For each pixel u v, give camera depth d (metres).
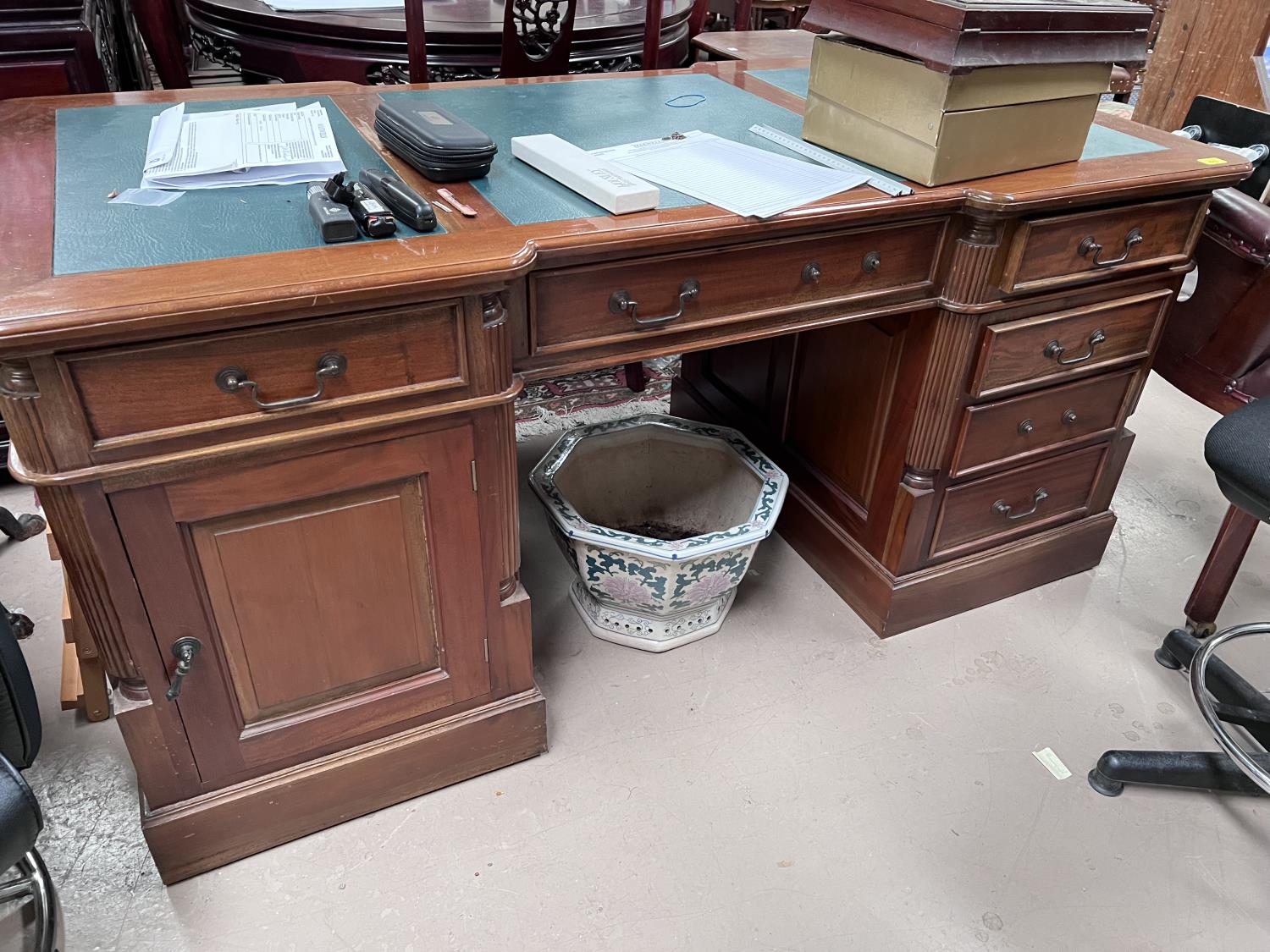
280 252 0.93
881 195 1.19
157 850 1.15
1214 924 1.21
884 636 1.65
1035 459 1.59
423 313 0.95
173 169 1.10
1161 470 2.19
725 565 1.49
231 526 1.01
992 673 1.59
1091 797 1.38
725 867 1.25
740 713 1.49
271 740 1.17
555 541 1.87
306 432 0.96
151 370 0.85
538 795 1.34
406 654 1.21
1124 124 1.60
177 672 1.04
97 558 0.95
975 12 1.10
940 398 1.42
